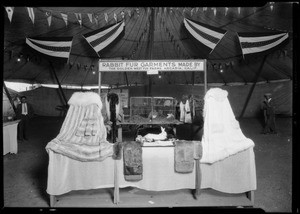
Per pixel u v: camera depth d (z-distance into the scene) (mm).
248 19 7477
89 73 13383
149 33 8992
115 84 15609
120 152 3262
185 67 3982
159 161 3367
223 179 3426
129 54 10781
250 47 8430
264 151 6410
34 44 8211
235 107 15406
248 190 3383
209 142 3383
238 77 14164
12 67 10977
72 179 3291
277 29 7773
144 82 15578
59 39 8102
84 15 7062
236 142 3416
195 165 3432
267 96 9305
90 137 3328
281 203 3330
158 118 6414
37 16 6766
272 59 11102
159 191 3686
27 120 8203
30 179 4379
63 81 14273
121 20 7762
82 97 3592
